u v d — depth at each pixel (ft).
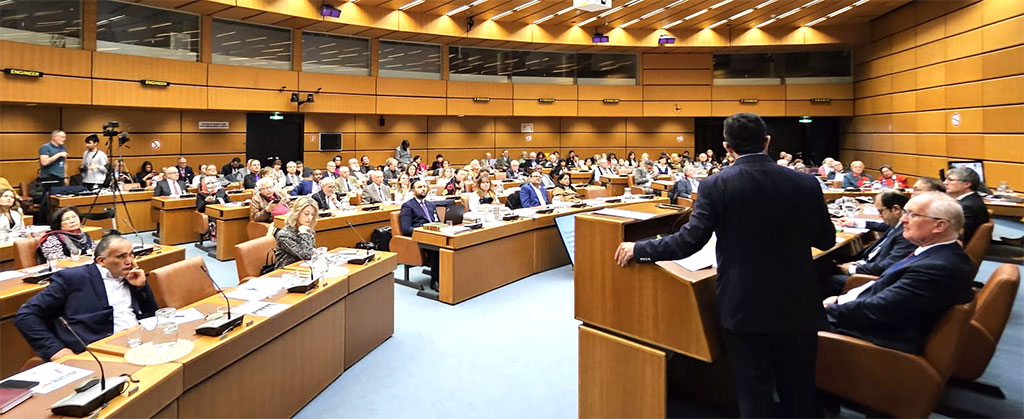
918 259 7.82
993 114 33.63
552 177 44.32
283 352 8.98
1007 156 32.58
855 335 8.09
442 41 46.09
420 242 17.03
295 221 13.25
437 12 41.98
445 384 10.50
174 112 36.99
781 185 6.05
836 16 45.57
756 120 6.35
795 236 6.02
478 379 10.72
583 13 43.50
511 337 13.16
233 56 37.65
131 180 31.94
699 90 53.83
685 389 8.63
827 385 8.18
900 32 43.75
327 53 42.52
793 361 6.18
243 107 37.76
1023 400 9.36
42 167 26.21
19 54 27.89
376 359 11.81
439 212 19.74
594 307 7.57
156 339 7.44
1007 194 25.36
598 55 53.67
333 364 10.65
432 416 9.23
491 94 49.90
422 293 16.92
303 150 43.34
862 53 49.98
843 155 54.13
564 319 14.58
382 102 44.98
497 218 19.25
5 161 30.12
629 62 54.08
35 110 31.12
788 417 6.25
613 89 53.36
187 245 25.34
